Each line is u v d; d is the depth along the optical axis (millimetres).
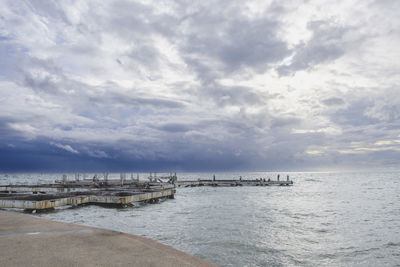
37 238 7492
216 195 50125
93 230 8578
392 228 20094
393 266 12648
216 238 16797
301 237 17344
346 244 15867
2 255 5934
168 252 6227
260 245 15461
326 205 34375
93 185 55125
